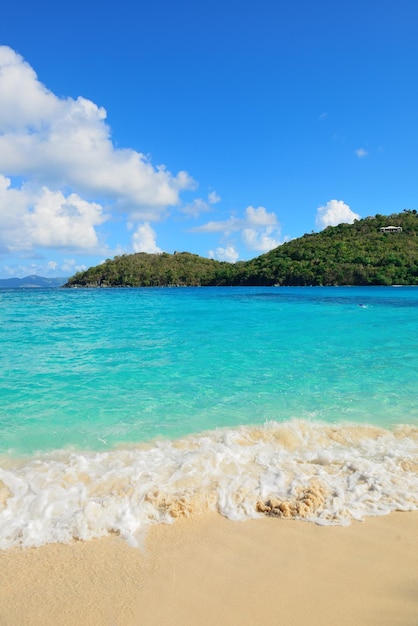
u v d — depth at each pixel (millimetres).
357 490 3701
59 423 5465
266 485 3750
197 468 3994
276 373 8258
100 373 8242
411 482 3846
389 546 2973
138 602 2432
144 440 4852
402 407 6176
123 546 2955
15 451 4535
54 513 3289
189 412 5926
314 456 4371
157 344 11703
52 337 13133
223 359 9578
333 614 2340
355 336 13305
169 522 3236
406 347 11203
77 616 2326
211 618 2309
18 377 7922
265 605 2408
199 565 2764
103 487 3646
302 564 2779
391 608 2385
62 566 2738
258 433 5039
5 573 2662
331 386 7297
